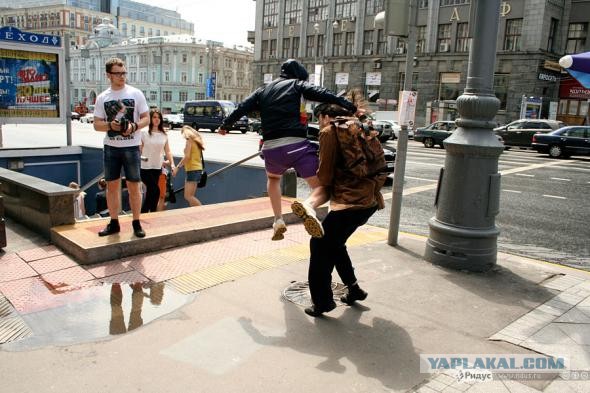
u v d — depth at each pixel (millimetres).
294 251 5441
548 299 4285
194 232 5578
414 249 5691
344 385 2879
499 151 4859
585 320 3871
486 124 4867
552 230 7664
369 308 3992
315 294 3762
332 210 3672
